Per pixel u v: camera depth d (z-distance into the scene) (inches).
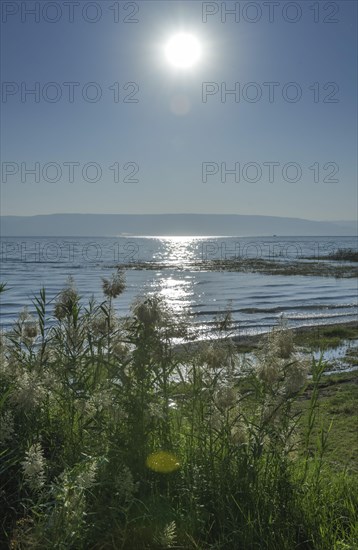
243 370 190.1
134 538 145.8
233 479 166.4
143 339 170.7
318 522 164.6
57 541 125.6
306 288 1540.4
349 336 772.6
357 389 466.0
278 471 172.4
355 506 182.5
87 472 133.4
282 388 174.1
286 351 174.2
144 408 167.5
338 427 347.9
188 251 4682.6
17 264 2598.4
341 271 2182.6
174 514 150.7
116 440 165.2
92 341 198.5
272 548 149.1
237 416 176.6
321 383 489.4
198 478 161.9
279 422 171.8
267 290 1486.2
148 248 5447.8
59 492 133.3
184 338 179.6
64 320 201.2
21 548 132.5
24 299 1224.8
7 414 163.9
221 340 185.6
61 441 177.3
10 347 208.8
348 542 158.1
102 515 146.6
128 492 144.3
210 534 155.4
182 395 188.1
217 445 179.6
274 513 161.9
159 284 1637.6
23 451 161.5
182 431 194.1
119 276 201.5
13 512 154.2
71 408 179.3
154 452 167.8
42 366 185.6
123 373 169.3
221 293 1408.7
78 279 1780.3
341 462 279.3
